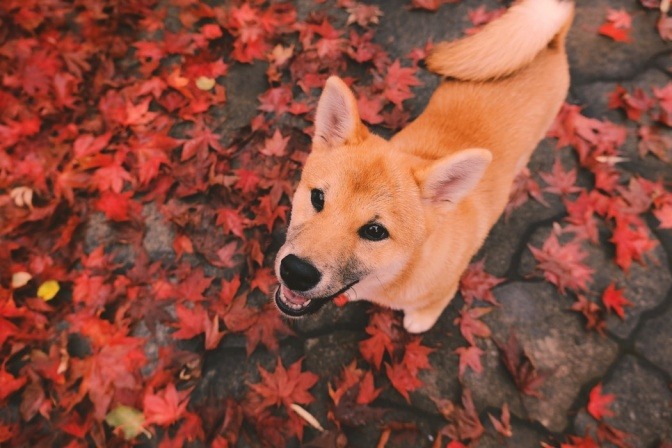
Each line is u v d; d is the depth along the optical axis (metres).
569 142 0.55
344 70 0.60
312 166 0.35
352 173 0.33
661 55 0.62
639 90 0.57
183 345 0.46
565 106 0.57
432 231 0.35
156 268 0.48
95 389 0.42
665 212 0.51
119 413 0.41
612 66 0.61
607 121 0.57
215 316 0.45
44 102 0.55
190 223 0.50
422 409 0.44
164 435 0.42
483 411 0.44
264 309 0.46
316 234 0.33
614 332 0.47
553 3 0.43
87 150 0.52
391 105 0.59
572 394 0.45
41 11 0.61
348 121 0.35
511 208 0.53
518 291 0.49
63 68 0.57
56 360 0.43
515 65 0.42
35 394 0.42
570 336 0.47
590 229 0.51
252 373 0.45
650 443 0.43
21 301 0.45
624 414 0.44
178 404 0.42
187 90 0.57
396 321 0.47
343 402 0.43
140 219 0.50
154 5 0.64
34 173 0.51
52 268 0.47
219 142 0.56
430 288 0.39
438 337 0.47
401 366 0.44
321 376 0.45
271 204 0.50
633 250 0.49
